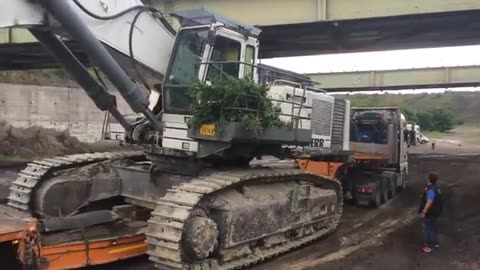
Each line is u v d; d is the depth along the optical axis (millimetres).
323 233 10383
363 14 15891
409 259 9211
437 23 17062
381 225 12273
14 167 20594
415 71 40812
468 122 94000
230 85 7195
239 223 7543
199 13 7855
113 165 8922
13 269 5602
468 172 25516
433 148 47594
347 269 8367
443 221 12930
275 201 8469
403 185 18938
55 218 7066
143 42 7527
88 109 30109
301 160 12953
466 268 8711
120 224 7750
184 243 6707
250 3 16953
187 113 7727
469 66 39531
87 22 6594
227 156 8141
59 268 6473
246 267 8125
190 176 8266
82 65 6820
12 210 7168
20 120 26781
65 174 8508
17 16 5719
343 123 13852
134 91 7129
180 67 7820
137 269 7598
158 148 7980
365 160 15648
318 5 16297
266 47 21781
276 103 8430
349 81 42281
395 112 17781
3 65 26359
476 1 14633
